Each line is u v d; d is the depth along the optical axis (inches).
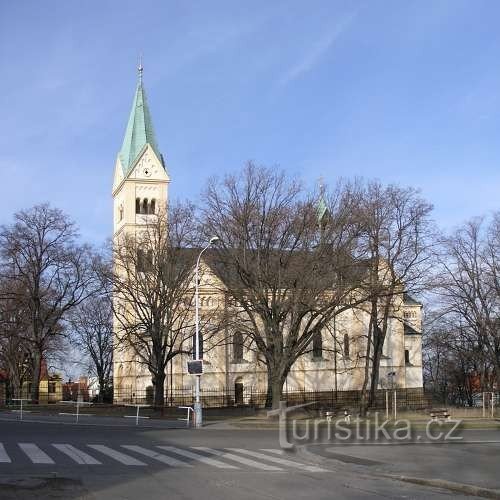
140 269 2220.7
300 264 1729.8
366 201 1817.2
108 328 3617.1
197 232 2071.9
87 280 2568.9
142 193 3309.5
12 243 2439.7
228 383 2933.1
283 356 1797.5
